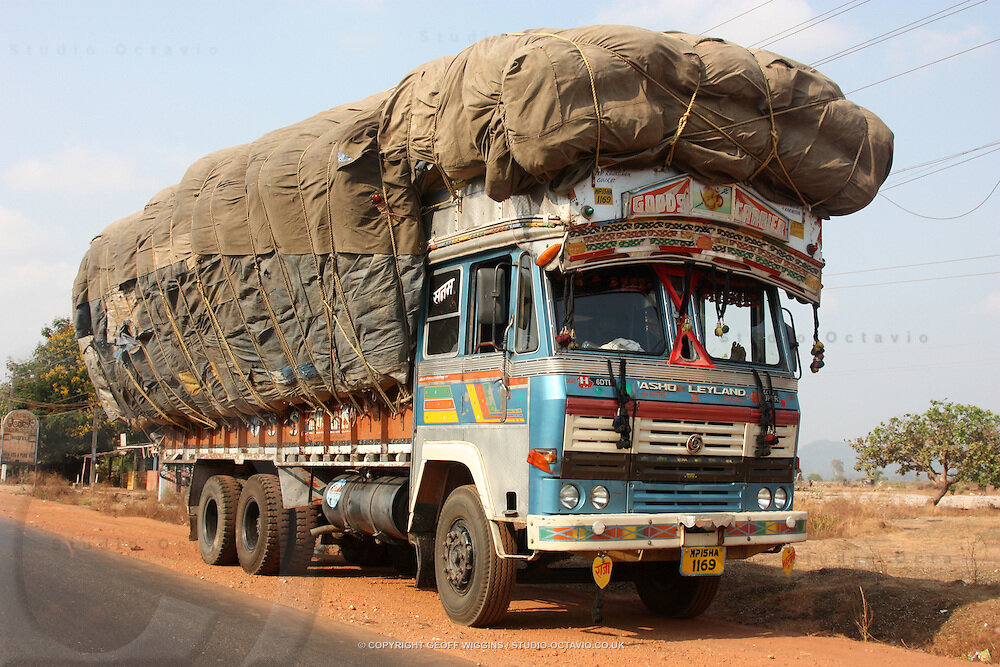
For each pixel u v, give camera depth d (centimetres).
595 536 662
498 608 740
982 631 702
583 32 693
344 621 766
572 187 688
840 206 789
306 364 962
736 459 748
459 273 824
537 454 684
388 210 857
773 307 814
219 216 1033
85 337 1399
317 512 1053
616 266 729
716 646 709
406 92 836
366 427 948
